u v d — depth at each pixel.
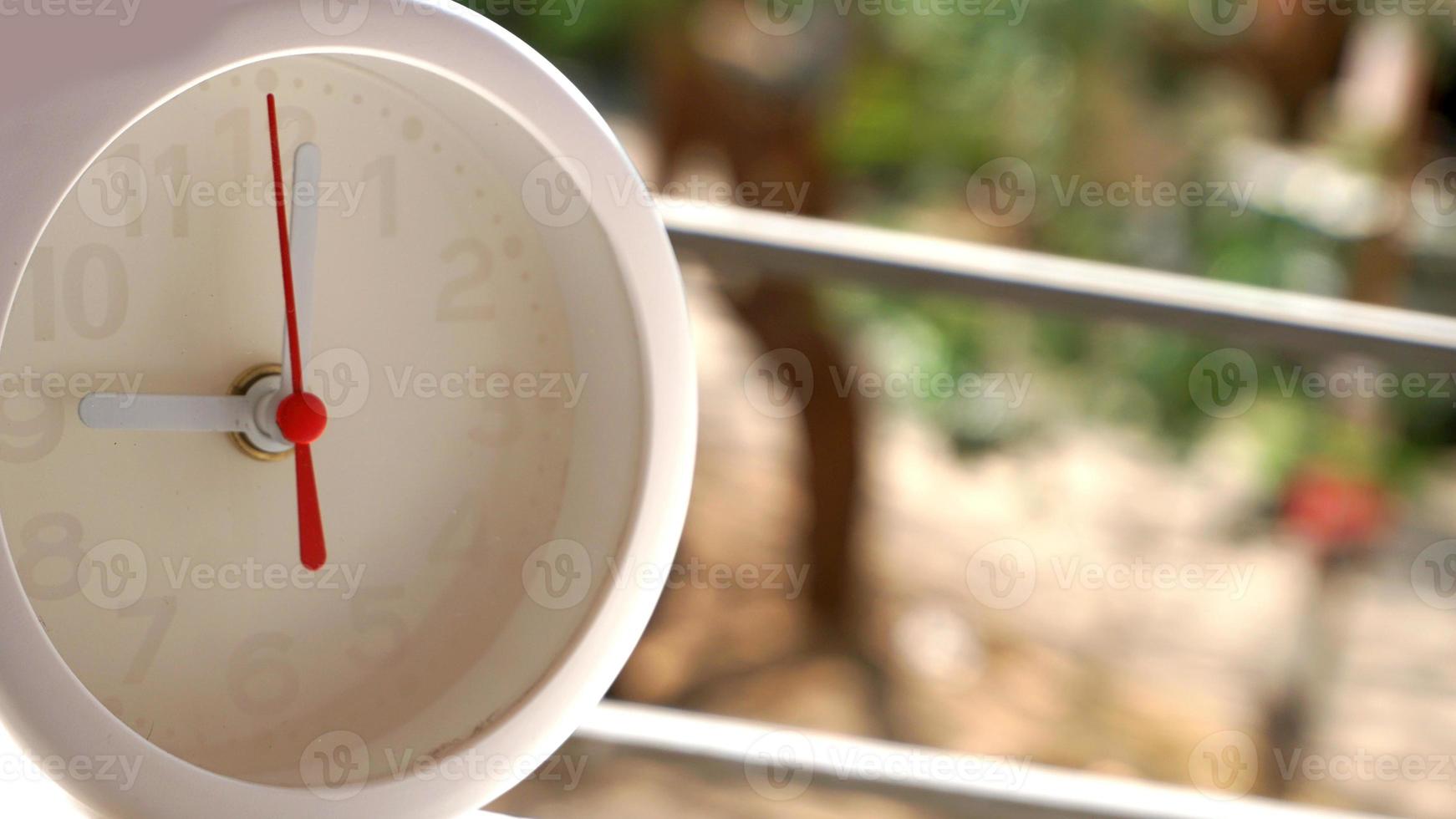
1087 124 2.51
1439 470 2.67
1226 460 2.58
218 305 0.61
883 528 3.18
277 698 0.62
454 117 0.63
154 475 0.61
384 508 0.63
